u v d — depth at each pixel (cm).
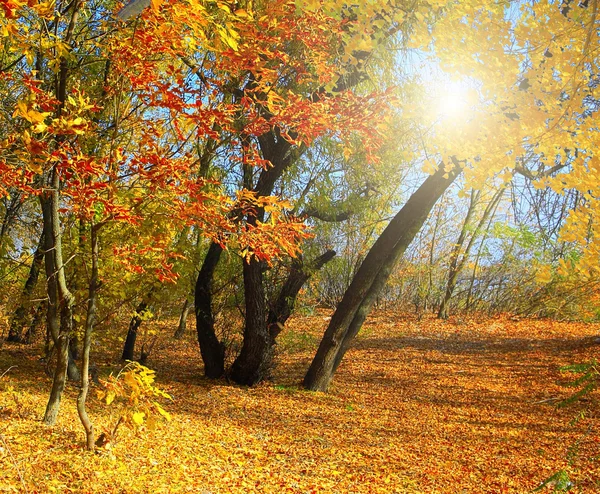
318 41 515
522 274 2031
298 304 1416
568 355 1388
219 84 494
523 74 280
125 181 539
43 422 580
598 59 263
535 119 273
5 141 384
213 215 479
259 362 1016
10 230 853
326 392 1023
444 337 1750
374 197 1230
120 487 451
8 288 806
